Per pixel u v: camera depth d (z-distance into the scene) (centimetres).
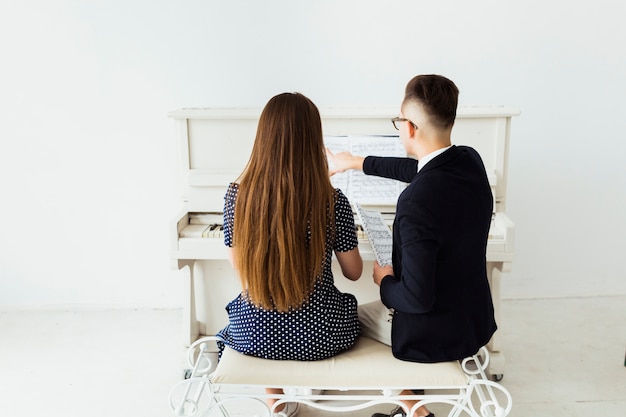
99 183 281
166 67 269
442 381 159
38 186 280
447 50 270
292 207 152
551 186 288
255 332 165
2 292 292
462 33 268
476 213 158
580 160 285
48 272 291
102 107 272
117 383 233
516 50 270
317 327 163
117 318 287
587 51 271
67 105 271
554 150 283
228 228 168
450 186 153
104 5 261
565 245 296
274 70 271
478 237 160
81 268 291
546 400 221
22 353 255
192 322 245
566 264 299
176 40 266
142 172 280
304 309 163
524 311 289
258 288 157
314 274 159
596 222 293
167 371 241
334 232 164
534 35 268
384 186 228
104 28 263
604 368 241
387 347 175
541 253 297
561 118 279
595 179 287
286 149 153
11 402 220
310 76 272
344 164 220
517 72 273
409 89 162
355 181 228
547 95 276
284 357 166
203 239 216
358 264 172
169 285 295
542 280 301
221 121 229
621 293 303
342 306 172
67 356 252
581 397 222
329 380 159
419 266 149
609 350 255
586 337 265
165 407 217
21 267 289
